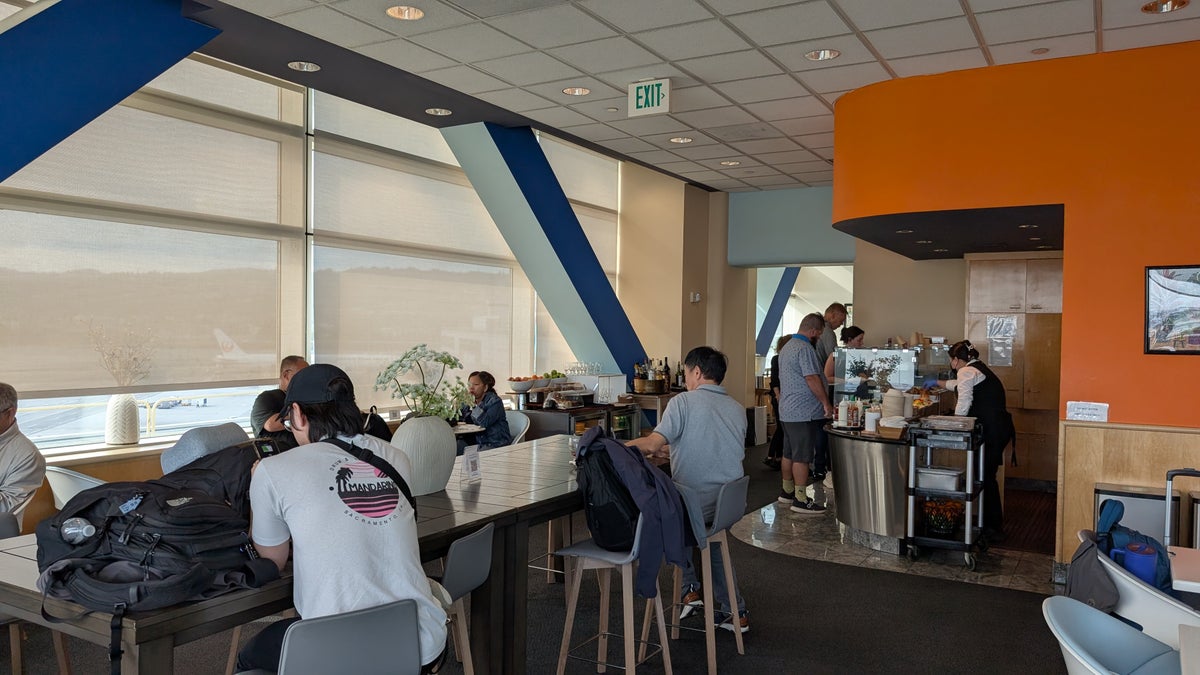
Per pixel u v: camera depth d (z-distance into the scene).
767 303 14.20
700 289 10.34
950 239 7.23
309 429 2.43
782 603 4.83
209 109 5.74
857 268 9.62
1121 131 5.00
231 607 2.21
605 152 8.11
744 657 4.04
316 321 6.55
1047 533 6.59
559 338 9.41
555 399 8.08
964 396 6.21
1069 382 5.14
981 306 8.66
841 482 6.16
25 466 3.86
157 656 2.05
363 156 6.96
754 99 6.22
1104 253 5.04
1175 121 4.85
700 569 4.49
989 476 6.21
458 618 3.17
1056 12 4.42
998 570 5.52
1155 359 4.92
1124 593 2.88
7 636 4.11
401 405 7.32
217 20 4.69
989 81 5.38
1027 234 6.77
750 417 11.00
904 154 5.66
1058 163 5.16
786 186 9.92
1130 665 2.49
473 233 8.12
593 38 4.96
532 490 3.62
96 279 5.11
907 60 5.29
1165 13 4.39
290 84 6.33
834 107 6.31
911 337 8.81
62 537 2.12
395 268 7.26
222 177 5.84
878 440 5.84
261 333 6.13
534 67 5.52
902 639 4.28
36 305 4.83
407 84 5.90
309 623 2.07
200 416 5.91
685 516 3.64
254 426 4.81
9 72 3.89
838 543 6.16
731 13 4.56
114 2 4.28
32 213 4.80
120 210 5.21
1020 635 4.35
